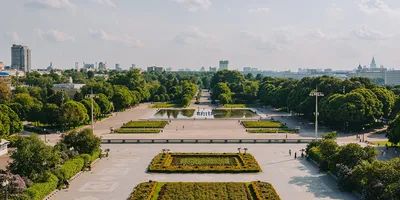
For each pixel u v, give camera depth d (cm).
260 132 13838
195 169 8388
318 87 17338
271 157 9950
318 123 16438
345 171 7106
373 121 14238
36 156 6831
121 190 7119
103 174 8275
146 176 8081
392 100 15500
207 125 16000
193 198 6475
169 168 8475
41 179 6712
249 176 8075
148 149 11069
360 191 6725
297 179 7869
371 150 7562
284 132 13825
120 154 10381
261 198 6419
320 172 8425
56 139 12712
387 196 5509
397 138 10675
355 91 14588
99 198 6650
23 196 5831
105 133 13838
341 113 13725
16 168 6706
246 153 9994
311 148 9850
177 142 12125
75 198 6650
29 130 14812
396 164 6097
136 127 15238
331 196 6756
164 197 6519
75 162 8088
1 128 10462
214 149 10981
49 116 14650
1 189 5691
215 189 6938
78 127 15538
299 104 17575
